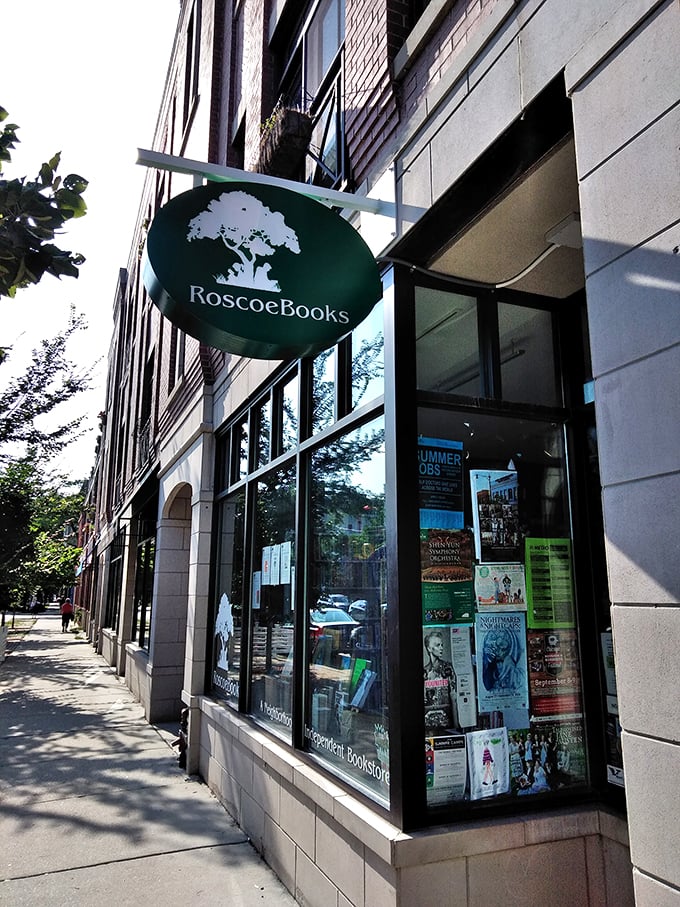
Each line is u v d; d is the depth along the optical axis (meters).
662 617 2.02
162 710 10.18
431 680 3.43
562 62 2.64
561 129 2.91
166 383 11.06
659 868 1.96
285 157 5.40
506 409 3.91
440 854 3.08
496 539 3.74
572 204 3.35
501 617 3.66
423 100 3.67
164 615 10.46
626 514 2.18
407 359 3.74
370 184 4.24
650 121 2.21
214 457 8.09
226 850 5.12
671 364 2.06
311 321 3.41
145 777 7.12
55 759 7.88
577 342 4.18
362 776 3.82
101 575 24.34
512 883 3.18
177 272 3.19
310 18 6.18
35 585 19.33
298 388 5.41
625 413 2.22
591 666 3.73
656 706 2.02
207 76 10.12
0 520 13.68
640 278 2.20
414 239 3.71
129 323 19.91
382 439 3.98
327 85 5.50
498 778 3.46
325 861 3.88
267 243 3.42
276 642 5.50
